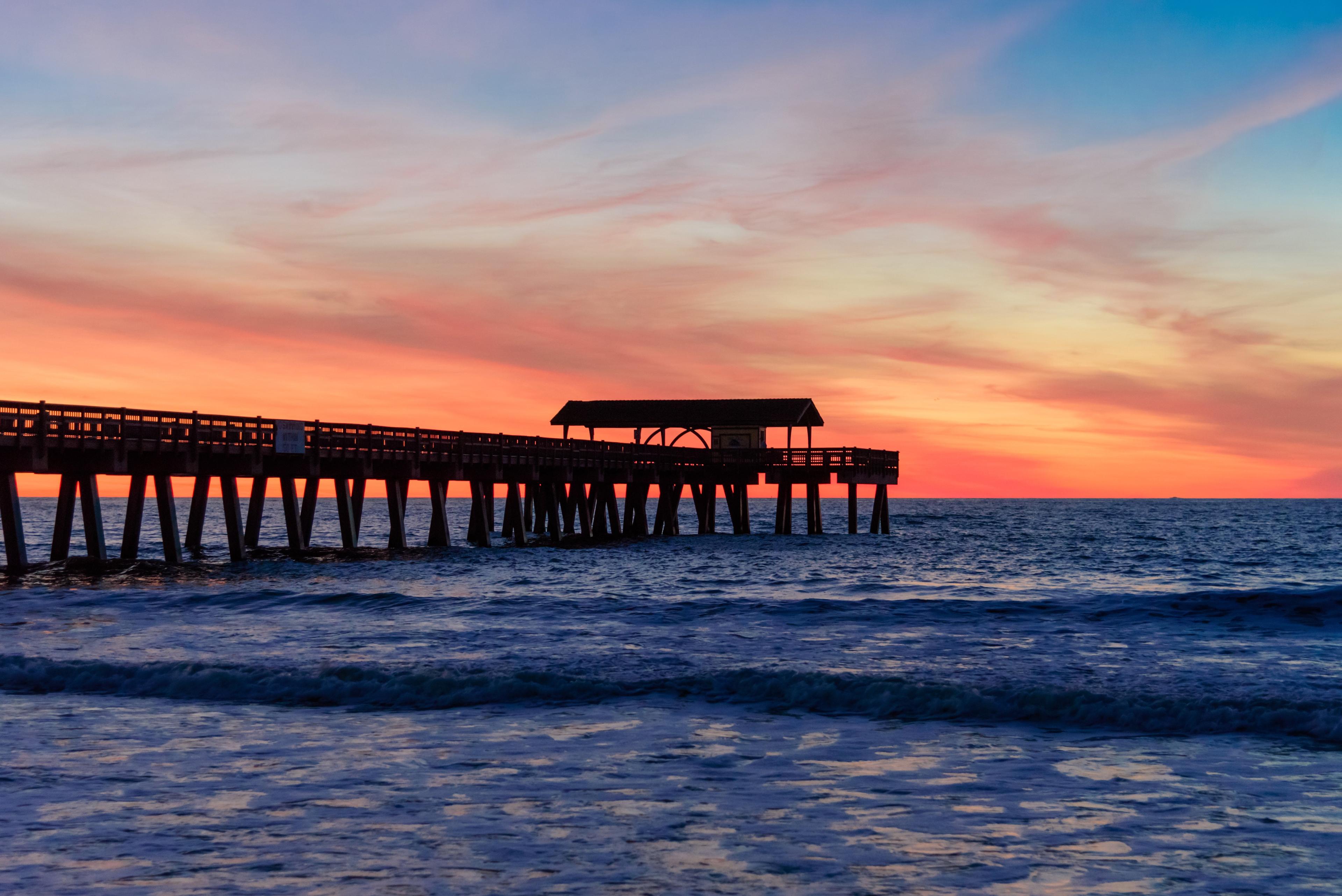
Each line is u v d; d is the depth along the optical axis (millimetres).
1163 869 7637
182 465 31500
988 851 8031
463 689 14359
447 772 10383
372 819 8750
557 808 9125
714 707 13586
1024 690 13633
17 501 28359
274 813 8930
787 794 9617
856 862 7758
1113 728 12445
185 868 7496
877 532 63156
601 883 7273
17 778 10086
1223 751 11352
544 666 15992
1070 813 9039
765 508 164750
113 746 11445
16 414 27016
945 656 17156
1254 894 7172
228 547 46062
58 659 16391
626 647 18000
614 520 56094
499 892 7074
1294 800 9453
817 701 13820
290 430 34312
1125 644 18438
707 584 30938
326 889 7090
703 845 8109
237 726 12523
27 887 7098
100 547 31031
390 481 39781
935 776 10312
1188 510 185625
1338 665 16406
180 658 16688
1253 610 22156
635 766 10664
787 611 22312
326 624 20750
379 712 13336
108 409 29047
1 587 26844
